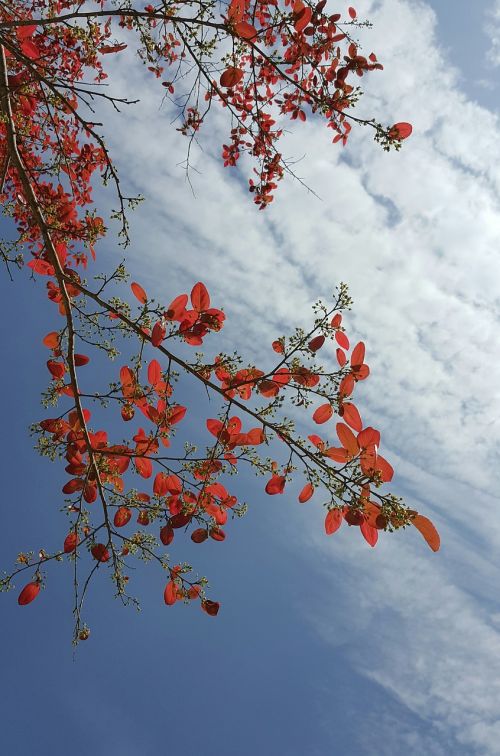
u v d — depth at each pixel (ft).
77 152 15.29
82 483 12.47
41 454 12.28
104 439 12.66
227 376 11.84
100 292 11.02
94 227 12.70
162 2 10.58
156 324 10.72
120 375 11.79
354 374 10.62
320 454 10.45
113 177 11.83
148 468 12.59
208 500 12.21
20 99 13.50
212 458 11.69
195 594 12.63
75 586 12.18
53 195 14.69
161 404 12.06
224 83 11.62
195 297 11.09
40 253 14.62
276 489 11.63
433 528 9.73
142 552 12.26
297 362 10.93
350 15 11.83
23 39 11.23
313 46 12.52
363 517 10.39
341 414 10.62
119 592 12.14
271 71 14.19
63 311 12.88
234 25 10.55
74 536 12.32
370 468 10.03
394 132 11.34
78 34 11.59
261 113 14.17
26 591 12.01
